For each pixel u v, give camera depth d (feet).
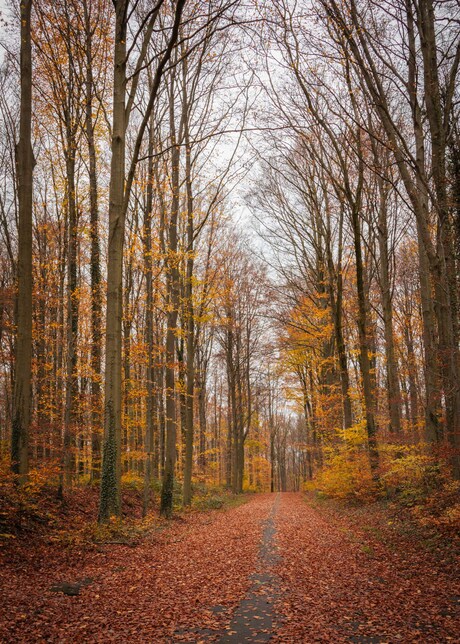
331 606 21.47
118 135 42.83
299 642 17.37
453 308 37.52
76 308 56.29
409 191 41.50
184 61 56.95
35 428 48.91
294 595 23.39
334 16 39.42
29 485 38.70
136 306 62.34
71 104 54.34
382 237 64.18
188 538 42.01
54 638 17.53
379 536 37.50
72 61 51.90
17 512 35.17
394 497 52.11
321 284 80.94
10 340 68.23
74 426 53.21
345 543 37.40
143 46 43.52
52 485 49.73
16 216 64.28
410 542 33.27
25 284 39.73
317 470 95.04
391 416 59.67
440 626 18.33
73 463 65.41
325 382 92.94
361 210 66.03
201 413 116.47
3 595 21.71
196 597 23.24
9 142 65.67
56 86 52.85
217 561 31.76
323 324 83.92
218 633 18.38
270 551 35.45
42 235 72.28
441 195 38.50
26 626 18.40
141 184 52.03
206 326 103.04
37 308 63.82
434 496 39.91
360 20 41.83
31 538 32.73
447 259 37.81
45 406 58.23
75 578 26.12
